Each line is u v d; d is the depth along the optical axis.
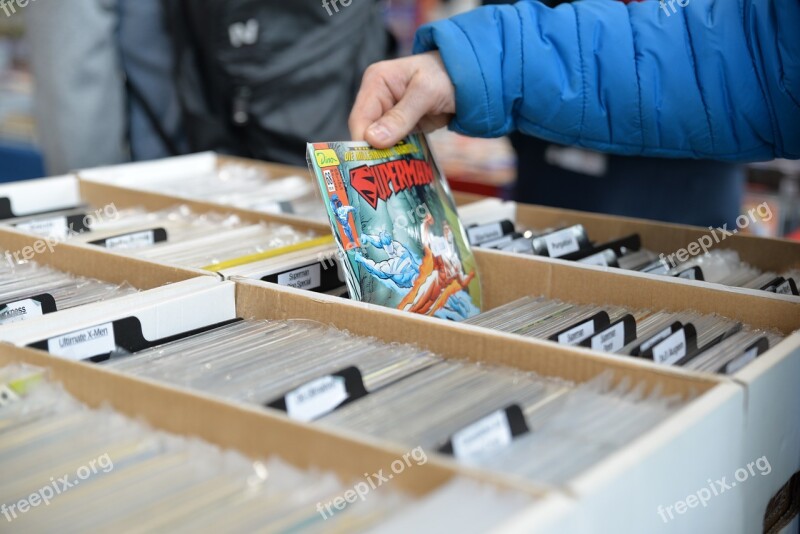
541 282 1.17
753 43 1.20
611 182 1.92
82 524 0.59
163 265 1.11
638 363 0.77
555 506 0.53
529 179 2.08
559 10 1.30
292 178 1.81
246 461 0.66
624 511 0.59
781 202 2.35
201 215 1.51
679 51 1.24
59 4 1.96
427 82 1.25
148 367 0.86
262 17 1.98
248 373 0.84
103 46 2.05
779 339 0.96
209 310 1.02
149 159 2.29
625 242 1.37
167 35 2.17
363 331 0.95
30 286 1.14
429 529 0.53
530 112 1.32
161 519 0.59
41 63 2.03
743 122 1.23
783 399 0.81
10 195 1.60
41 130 2.14
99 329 0.91
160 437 0.70
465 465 0.59
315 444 0.64
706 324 1.00
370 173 1.12
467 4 3.34
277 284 1.04
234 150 2.17
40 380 0.78
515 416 0.70
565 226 1.50
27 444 0.70
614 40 1.27
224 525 0.58
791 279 1.18
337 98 2.11
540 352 0.83
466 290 1.18
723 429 0.70
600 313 0.97
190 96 2.12
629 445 0.61
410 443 0.70
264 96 2.04
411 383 0.82
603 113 1.30
